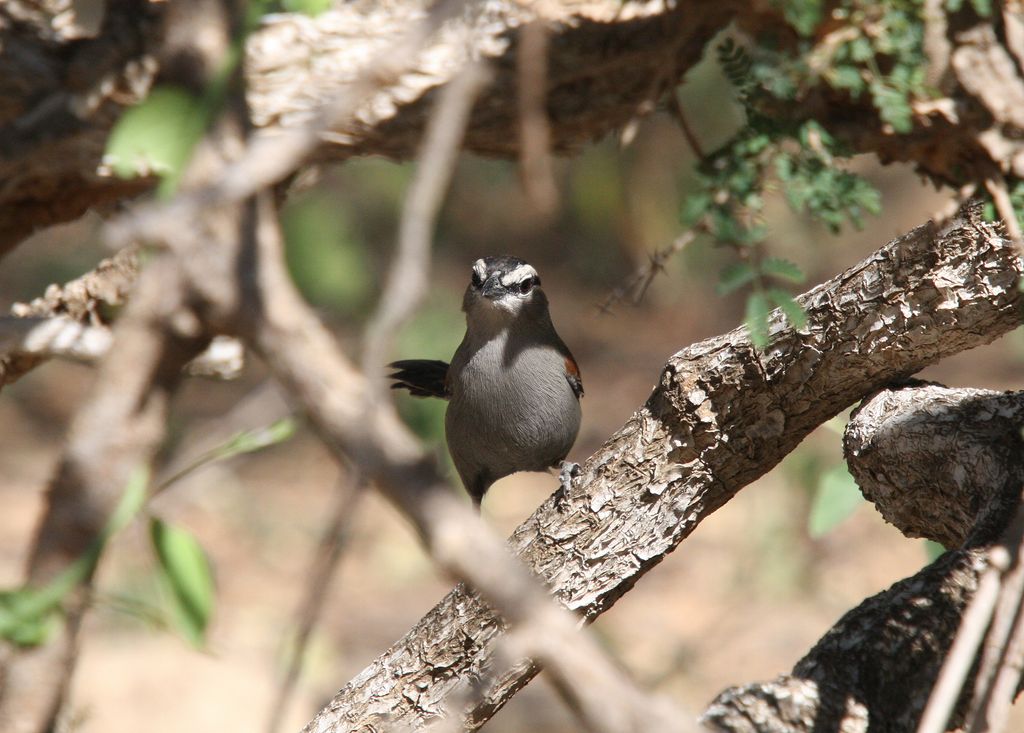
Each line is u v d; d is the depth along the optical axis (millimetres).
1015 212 5387
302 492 25328
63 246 28656
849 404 6449
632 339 31734
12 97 5504
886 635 5562
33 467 25406
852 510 7074
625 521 6598
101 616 16656
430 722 6746
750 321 5074
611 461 6590
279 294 3504
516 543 6793
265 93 5672
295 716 14758
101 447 3643
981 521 5883
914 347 5898
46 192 6199
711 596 19812
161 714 14359
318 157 6078
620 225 29672
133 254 6898
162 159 3729
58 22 5613
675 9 5574
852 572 20562
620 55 5863
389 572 22141
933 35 5234
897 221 26609
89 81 5484
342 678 17312
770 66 5199
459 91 3623
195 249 3494
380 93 5715
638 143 27391
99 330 7125
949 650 5543
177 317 3529
